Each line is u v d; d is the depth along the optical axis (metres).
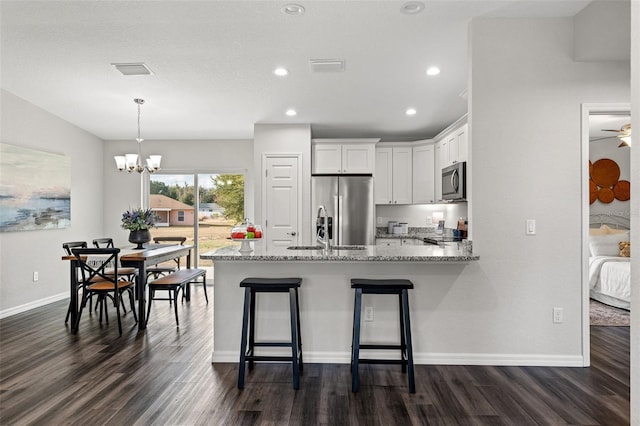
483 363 3.11
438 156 5.91
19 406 2.47
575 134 3.05
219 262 3.25
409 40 3.20
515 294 3.09
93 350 3.47
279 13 2.78
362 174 6.05
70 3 2.63
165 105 4.89
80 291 5.94
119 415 2.37
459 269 3.14
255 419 2.34
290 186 5.83
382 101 4.74
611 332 3.99
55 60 3.54
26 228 4.80
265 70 3.78
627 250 5.63
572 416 2.37
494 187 3.06
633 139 1.08
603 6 2.76
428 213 6.64
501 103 3.04
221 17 2.82
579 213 3.06
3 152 4.43
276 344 2.95
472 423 2.29
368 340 3.22
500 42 3.03
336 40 3.19
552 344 3.09
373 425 2.27
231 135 6.57
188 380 2.87
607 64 3.04
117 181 6.80
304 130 5.82
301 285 3.24
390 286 2.75
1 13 2.75
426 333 3.17
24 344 3.62
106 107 5.00
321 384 2.81
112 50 3.34
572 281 3.07
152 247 5.16
